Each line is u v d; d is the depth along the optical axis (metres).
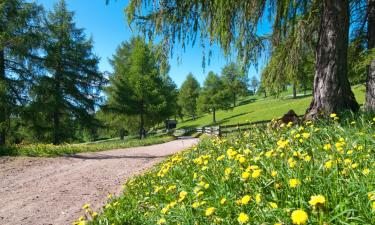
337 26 6.89
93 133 27.81
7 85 19.55
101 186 8.95
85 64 26.53
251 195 3.11
